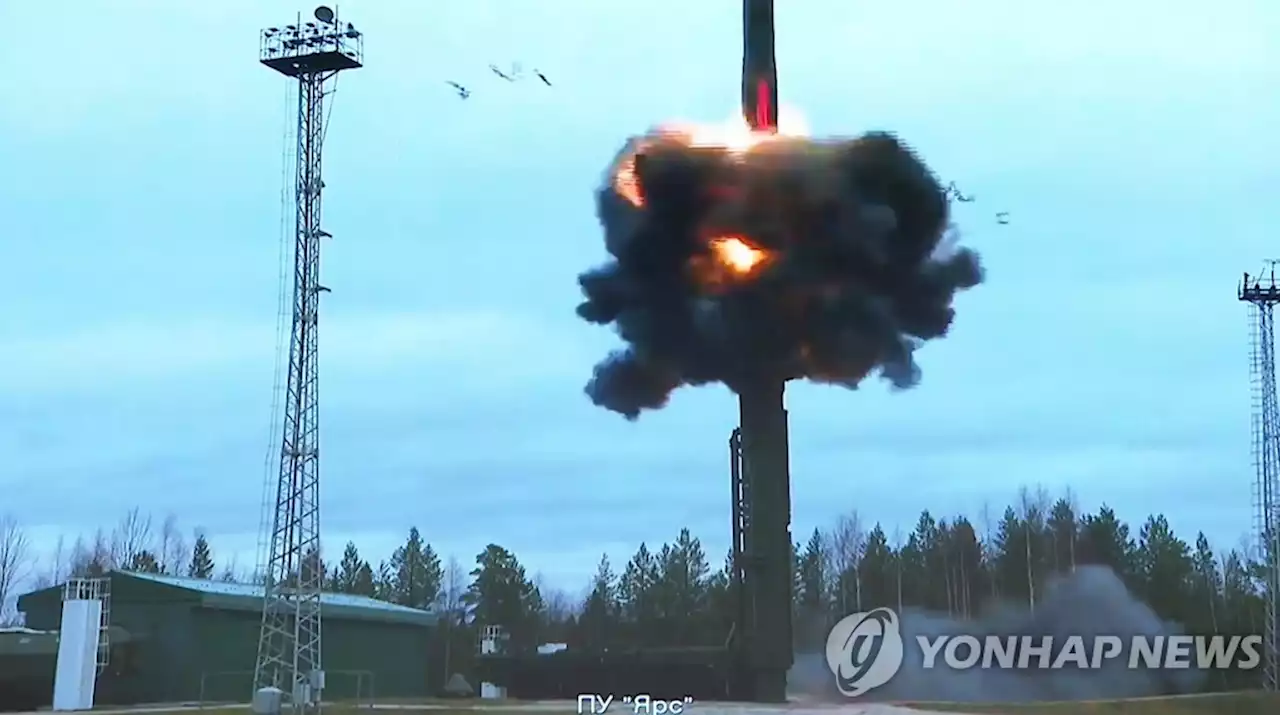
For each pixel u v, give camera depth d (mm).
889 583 190000
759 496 97750
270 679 110875
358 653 138000
